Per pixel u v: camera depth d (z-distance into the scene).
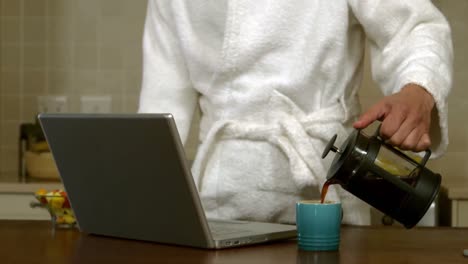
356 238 1.48
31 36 3.32
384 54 1.67
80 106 3.32
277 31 1.74
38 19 3.32
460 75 3.21
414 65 1.56
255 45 1.75
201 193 1.79
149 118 1.27
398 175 1.36
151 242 1.43
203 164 1.79
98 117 1.36
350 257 1.27
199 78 1.86
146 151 1.31
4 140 3.35
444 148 1.58
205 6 1.79
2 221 1.75
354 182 1.36
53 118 1.45
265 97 1.75
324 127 1.72
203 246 1.34
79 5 3.30
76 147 1.44
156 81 1.95
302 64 1.73
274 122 1.74
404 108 1.41
